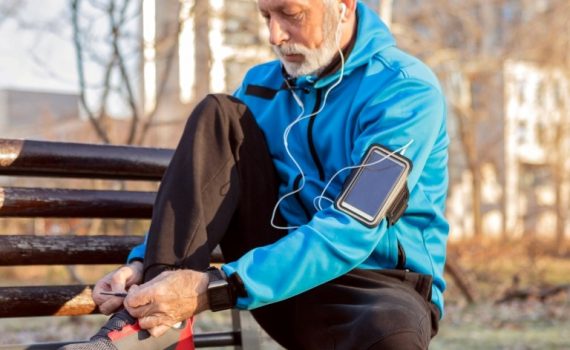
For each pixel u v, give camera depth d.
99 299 1.76
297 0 1.91
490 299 11.02
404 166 1.80
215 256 2.27
